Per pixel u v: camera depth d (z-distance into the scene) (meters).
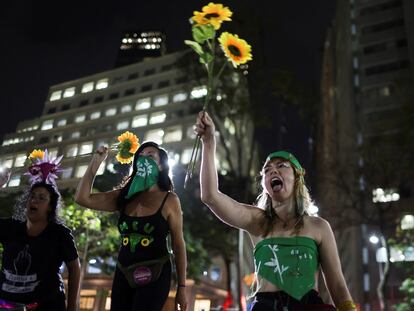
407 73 45.50
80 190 3.74
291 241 3.13
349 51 52.97
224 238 26.73
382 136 25.86
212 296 29.42
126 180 4.03
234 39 3.21
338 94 66.75
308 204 3.40
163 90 43.25
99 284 23.12
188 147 42.03
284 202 3.35
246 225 3.32
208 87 3.31
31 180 4.13
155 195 3.71
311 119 23.19
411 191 32.59
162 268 3.47
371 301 36.69
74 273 3.96
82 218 11.77
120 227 3.62
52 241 3.87
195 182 27.50
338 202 31.84
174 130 43.16
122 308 3.43
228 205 3.28
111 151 4.01
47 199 3.96
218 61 19.12
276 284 2.99
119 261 3.53
